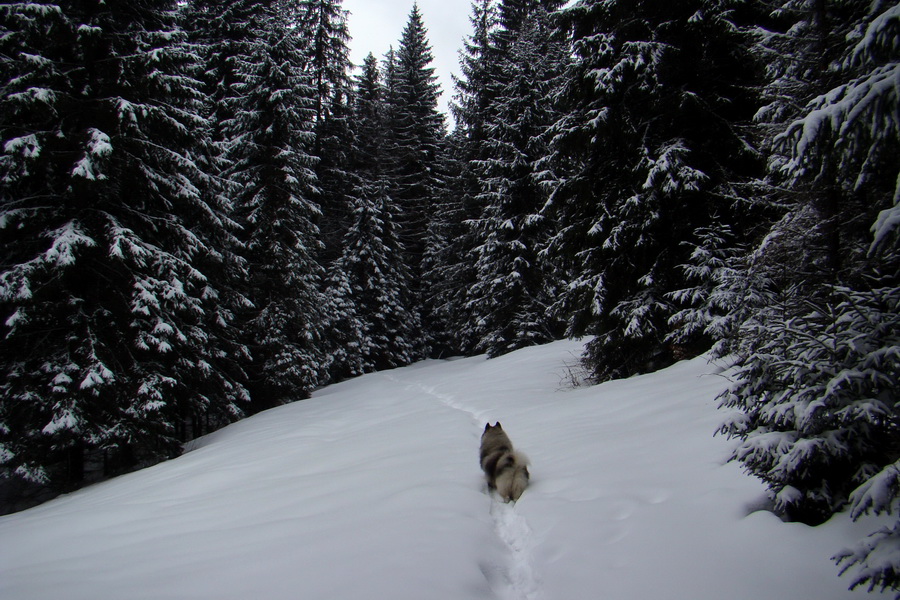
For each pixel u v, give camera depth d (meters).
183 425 17.25
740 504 3.44
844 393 2.80
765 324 3.61
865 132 2.74
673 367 9.10
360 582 3.01
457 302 28.72
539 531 3.90
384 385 19.77
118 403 10.89
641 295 10.16
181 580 3.38
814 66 5.12
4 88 10.34
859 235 4.73
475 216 27.73
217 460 9.28
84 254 10.95
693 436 5.01
